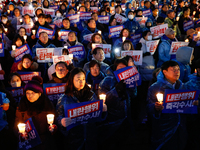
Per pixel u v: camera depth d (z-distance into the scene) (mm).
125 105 3082
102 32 7992
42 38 5582
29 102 2574
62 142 2953
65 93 2578
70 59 4504
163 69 2771
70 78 2521
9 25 8117
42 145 2594
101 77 3764
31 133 2523
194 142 3057
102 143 3205
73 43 6125
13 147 3020
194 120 3049
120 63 3346
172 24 7496
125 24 7676
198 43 6031
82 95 2625
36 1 11852
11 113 3070
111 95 3006
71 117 2459
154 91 2805
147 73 4926
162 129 2787
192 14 9867
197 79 3174
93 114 2564
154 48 5066
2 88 3242
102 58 4391
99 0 15078
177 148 2797
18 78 3867
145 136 3904
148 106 2842
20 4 11383
